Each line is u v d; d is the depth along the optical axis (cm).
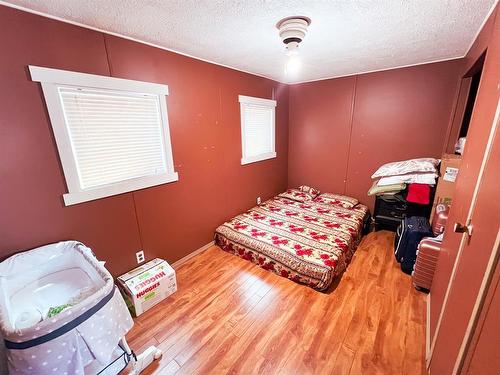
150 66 197
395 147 310
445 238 159
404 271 229
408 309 182
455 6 138
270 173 382
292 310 185
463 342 84
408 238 224
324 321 174
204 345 157
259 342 158
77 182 166
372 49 217
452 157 242
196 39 187
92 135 171
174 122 224
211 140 267
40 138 147
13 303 132
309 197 366
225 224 293
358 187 354
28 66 137
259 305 192
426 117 282
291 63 262
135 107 193
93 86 164
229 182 304
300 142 399
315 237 253
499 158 80
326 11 144
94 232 181
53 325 94
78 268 157
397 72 288
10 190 140
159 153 218
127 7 135
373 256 259
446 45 209
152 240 223
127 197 198
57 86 150
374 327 167
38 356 92
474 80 244
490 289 70
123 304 125
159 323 176
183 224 251
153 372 140
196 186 259
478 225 92
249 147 332
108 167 184
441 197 246
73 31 153
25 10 134
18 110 138
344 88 332
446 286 133
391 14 148
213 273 236
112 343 113
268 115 356
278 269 229
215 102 264
